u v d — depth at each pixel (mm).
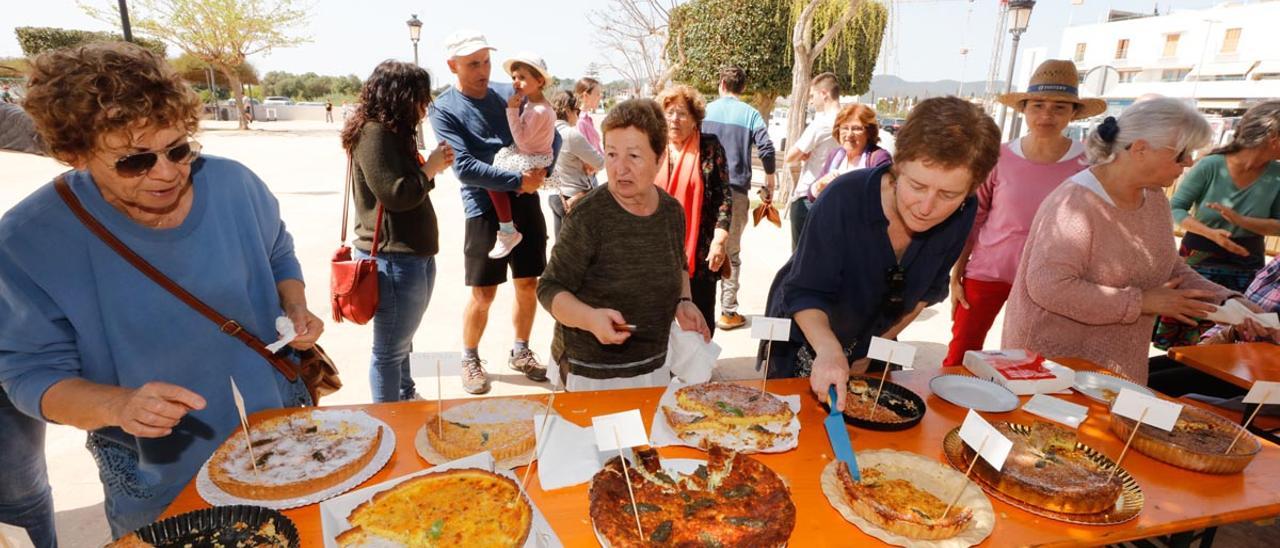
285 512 1390
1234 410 2426
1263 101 3686
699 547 1275
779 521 1337
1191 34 31531
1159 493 1599
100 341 1521
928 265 2133
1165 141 2098
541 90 4078
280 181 12648
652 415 1896
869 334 2342
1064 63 3238
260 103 43281
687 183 3652
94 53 1274
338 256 3059
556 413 1853
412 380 3824
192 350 1627
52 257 1417
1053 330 2588
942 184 1639
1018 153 3453
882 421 1853
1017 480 1517
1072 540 1398
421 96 2879
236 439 1606
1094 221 2316
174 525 1271
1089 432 1934
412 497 1398
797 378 2242
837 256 2061
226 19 27500
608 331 1900
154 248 1535
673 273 2342
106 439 1670
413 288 3127
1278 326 2312
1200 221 3955
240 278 1715
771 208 5328
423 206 3082
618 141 2072
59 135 1268
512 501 1405
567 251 2199
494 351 4668
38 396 1388
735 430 1766
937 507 1465
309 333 1840
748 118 5094
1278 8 27422
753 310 5828
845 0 11336
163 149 1353
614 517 1341
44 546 2111
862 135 4777
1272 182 3713
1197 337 3465
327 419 1727
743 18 13492
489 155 3715
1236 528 3018
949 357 3758
